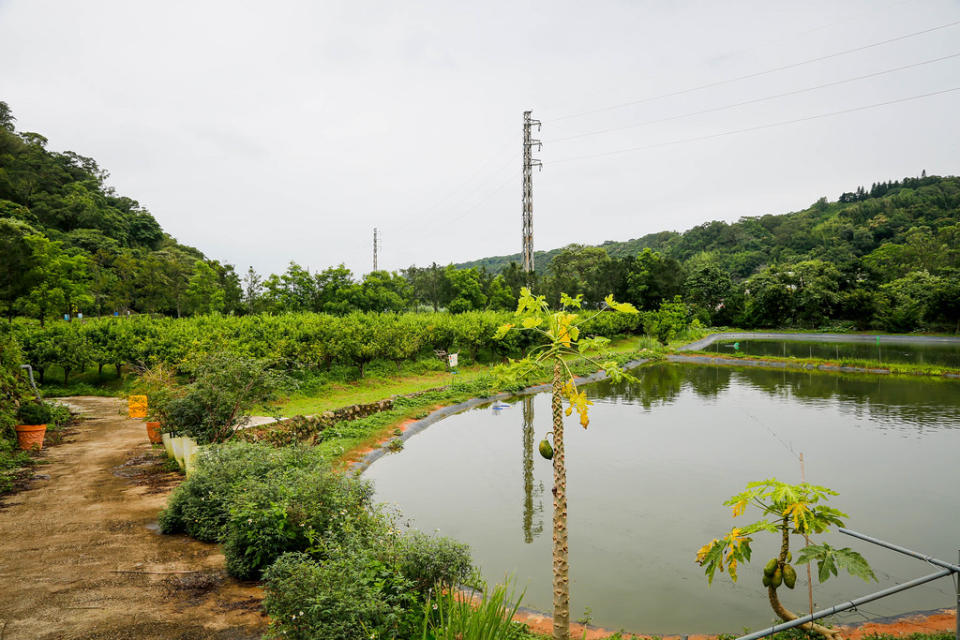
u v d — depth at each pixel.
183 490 9.03
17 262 26.36
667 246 143.88
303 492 7.92
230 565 7.38
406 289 53.59
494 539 10.48
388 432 18.36
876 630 6.75
